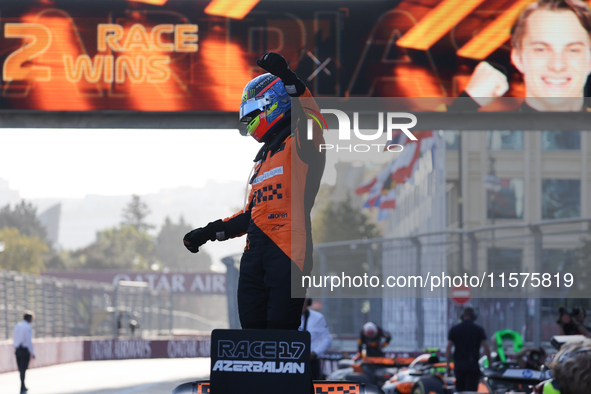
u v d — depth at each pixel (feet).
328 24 131.23
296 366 31.71
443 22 130.82
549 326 161.89
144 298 520.01
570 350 32.86
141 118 133.90
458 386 119.03
